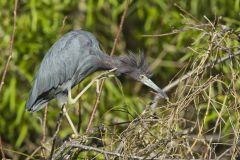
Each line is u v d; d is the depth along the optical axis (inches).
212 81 311.6
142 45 655.1
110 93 554.6
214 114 438.0
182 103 309.6
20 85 580.1
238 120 308.7
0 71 552.7
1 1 561.3
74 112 547.5
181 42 554.9
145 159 295.0
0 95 570.3
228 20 516.7
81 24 613.3
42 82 420.2
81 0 622.5
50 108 566.6
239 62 349.7
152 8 611.2
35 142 585.6
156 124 311.6
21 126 559.5
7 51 557.9
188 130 320.2
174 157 304.2
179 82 326.6
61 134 530.0
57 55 420.2
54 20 581.9
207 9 592.4
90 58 417.7
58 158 335.3
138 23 661.3
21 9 581.6
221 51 339.0
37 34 581.9
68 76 418.3
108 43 628.4
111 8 647.8
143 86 589.9
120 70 421.7
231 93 315.0
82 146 313.3
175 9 596.4
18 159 561.3
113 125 347.3
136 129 313.0
